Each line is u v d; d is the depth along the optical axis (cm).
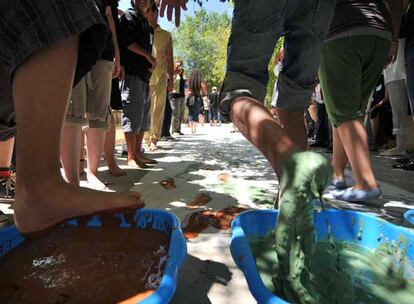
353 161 213
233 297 109
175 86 814
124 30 316
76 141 189
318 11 153
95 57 114
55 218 101
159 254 113
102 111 239
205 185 261
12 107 141
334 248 121
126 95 327
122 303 88
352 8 204
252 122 102
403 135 430
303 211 83
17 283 98
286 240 85
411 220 139
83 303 89
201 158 412
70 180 192
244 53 129
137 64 324
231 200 218
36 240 123
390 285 103
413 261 103
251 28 128
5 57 98
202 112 1370
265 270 102
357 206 212
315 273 98
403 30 255
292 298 85
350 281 101
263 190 246
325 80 213
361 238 124
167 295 78
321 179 81
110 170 293
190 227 169
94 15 102
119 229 133
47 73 96
